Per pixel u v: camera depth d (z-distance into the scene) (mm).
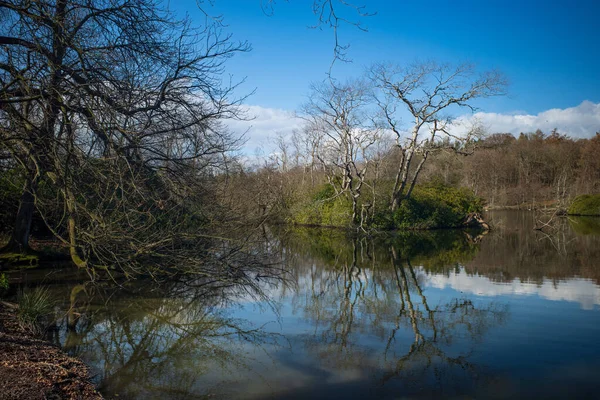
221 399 5566
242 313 9828
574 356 6965
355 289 12359
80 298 10461
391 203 30297
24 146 8562
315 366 6676
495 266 15445
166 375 6336
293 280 13828
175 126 9742
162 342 7852
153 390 5809
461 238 24828
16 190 14391
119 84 8469
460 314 9461
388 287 12461
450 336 8016
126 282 12125
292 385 6004
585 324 8609
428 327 8602
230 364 6777
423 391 5793
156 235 11039
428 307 10109
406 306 10242
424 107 28938
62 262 13734
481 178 56125
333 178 32906
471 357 6977
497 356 7004
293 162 44188
